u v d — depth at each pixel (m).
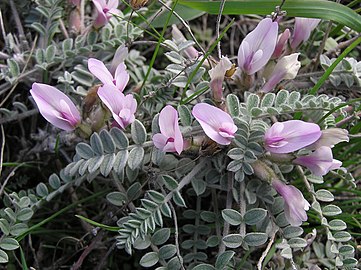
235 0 0.24
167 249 0.20
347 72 0.23
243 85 0.22
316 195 0.21
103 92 0.19
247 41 0.21
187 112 0.20
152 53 0.29
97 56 0.25
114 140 0.20
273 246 0.20
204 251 0.23
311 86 0.24
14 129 0.26
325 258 0.22
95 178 0.24
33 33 0.27
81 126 0.20
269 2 0.24
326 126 0.21
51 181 0.22
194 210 0.22
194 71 0.21
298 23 0.23
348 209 0.24
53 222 0.24
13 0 0.26
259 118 0.21
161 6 0.27
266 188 0.21
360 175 0.24
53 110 0.20
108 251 0.22
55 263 0.23
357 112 0.21
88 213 0.24
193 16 0.27
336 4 0.23
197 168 0.21
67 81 0.23
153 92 0.22
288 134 0.19
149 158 0.21
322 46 0.25
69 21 0.25
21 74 0.23
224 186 0.21
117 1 0.24
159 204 0.19
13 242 0.20
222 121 0.19
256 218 0.19
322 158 0.19
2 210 0.21
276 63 0.23
